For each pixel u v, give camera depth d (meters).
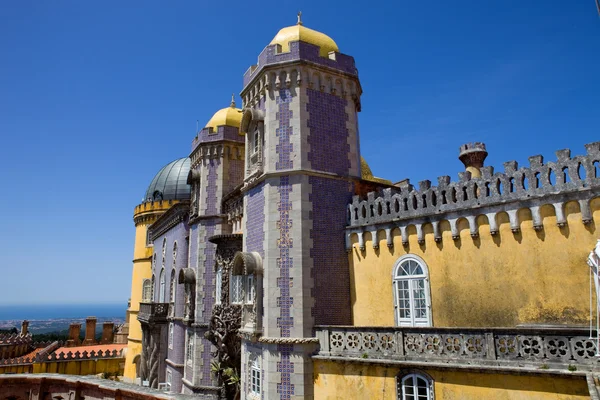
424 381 14.96
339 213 20.86
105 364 52.03
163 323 38.97
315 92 21.66
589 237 13.96
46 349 52.56
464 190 17.16
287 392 18.06
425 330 15.21
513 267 15.43
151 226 47.81
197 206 31.78
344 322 19.61
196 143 32.59
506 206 15.79
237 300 23.89
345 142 21.94
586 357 12.13
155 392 13.06
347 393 16.83
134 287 52.41
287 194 20.22
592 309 13.55
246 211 23.02
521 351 13.21
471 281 16.39
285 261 19.50
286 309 18.97
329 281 19.75
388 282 18.81
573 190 14.29
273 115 21.39
